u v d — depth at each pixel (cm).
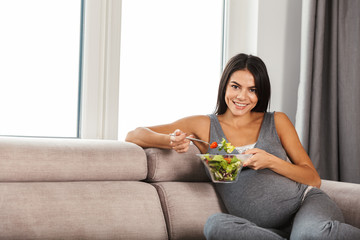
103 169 167
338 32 248
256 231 140
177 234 170
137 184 172
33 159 154
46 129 207
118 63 218
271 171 172
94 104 212
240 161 158
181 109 245
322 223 143
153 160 180
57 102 209
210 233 144
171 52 241
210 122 188
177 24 243
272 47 255
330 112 248
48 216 147
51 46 208
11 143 154
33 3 204
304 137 241
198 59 251
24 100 202
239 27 259
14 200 145
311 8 242
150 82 234
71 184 160
